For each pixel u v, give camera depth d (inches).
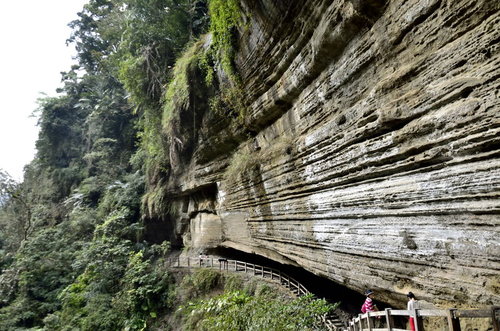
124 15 1019.3
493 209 195.3
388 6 275.6
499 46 193.8
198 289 758.5
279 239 518.6
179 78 730.2
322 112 385.7
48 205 1533.0
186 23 861.2
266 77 490.9
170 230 1108.5
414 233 257.4
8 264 1299.2
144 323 769.6
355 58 321.4
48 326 848.3
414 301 243.6
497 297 191.3
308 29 372.5
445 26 230.2
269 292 590.2
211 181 766.5
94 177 1428.4
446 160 229.1
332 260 376.5
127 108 1457.9
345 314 500.7
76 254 1114.7
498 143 193.0
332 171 354.3
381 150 279.7
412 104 250.2
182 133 815.7
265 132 551.8
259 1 429.7
